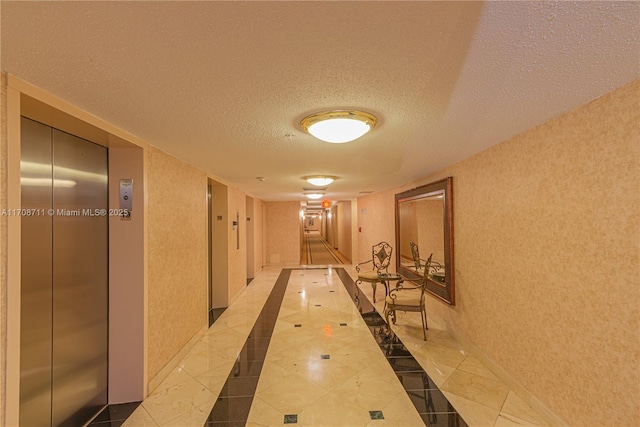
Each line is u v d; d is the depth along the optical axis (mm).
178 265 3059
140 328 2385
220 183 4684
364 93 1554
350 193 7227
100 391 2285
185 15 941
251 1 879
